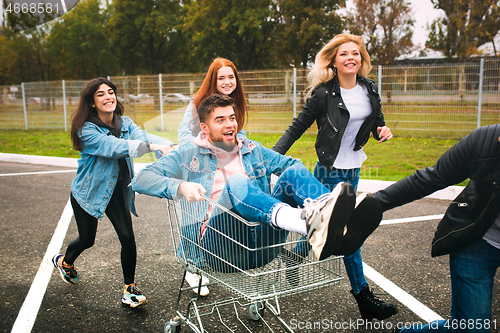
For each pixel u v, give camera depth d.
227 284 2.16
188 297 3.10
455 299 1.96
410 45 19.50
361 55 2.84
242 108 3.24
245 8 34.03
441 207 5.43
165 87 12.12
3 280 3.37
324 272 2.19
